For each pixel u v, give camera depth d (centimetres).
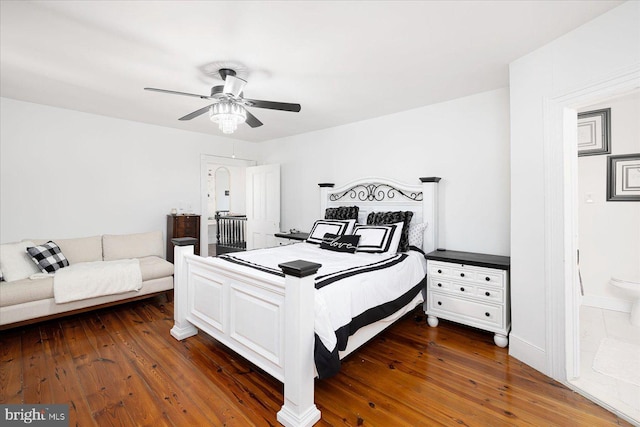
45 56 237
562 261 205
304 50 226
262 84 293
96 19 187
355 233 354
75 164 395
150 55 235
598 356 241
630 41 168
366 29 199
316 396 196
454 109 338
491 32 202
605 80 179
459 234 338
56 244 357
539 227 221
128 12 180
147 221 460
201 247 515
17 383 206
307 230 506
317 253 324
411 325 313
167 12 180
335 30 200
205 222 523
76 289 302
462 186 335
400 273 275
